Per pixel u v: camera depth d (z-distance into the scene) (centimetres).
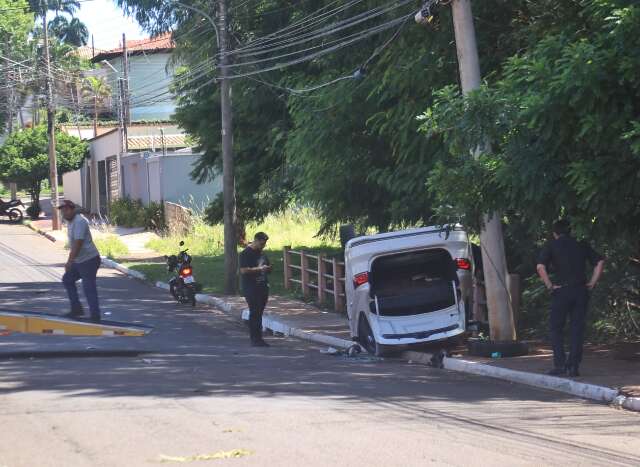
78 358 1373
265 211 2964
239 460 707
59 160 5747
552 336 1149
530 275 1775
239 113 2631
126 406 939
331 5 2097
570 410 968
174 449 745
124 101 5469
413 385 1151
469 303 1515
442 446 768
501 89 1145
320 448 751
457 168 1231
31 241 4309
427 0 1506
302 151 1909
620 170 1046
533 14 1423
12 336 1616
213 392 1044
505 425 874
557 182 1115
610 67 992
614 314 1518
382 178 1736
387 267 1532
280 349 1595
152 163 4816
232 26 2541
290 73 2403
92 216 5841
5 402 963
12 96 6588
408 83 1611
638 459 742
